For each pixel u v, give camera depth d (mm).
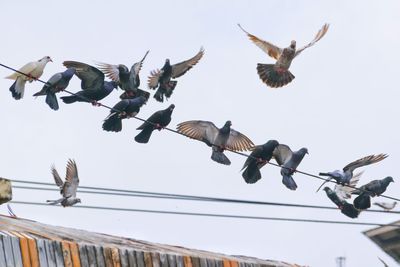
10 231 15664
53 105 18875
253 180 21297
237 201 20750
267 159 21281
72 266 15719
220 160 20531
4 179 16391
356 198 22859
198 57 20641
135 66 20031
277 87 20656
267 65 20625
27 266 15102
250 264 19172
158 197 20125
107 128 20000
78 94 19297
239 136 20672
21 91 18375
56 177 19125
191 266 17625
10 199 16422
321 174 22172
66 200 19156
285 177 21547
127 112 19859
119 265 16438
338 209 22688
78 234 17438
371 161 22516
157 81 20297
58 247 15633
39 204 18516
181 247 19141
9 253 14922
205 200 20516
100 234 18219
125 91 19938
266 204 21297
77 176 19328
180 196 20125
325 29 20594
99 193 19641
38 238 15539
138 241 18484
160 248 17969
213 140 20391
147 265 16875
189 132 20516
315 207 22062
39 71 18312
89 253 16047
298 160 21531
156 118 20031
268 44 20531
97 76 19359
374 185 22812
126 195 19719
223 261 18359
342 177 22312
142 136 20203
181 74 20547
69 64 19141
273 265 20125
